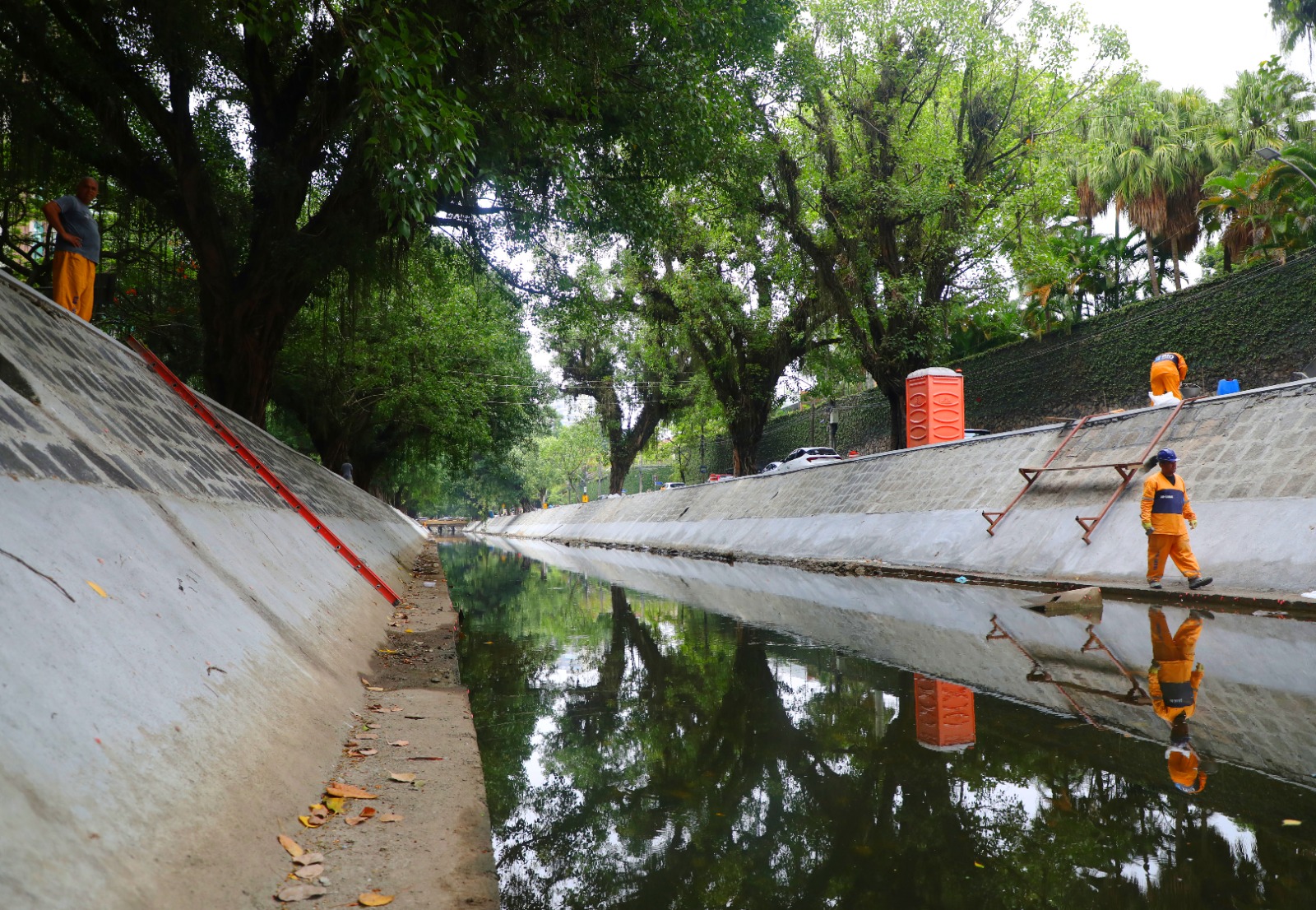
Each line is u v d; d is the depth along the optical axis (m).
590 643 8.05
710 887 2.63
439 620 8.84
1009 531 12.18
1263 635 6.21
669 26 10.06
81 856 1.68
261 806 2.59
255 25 6.82
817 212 21.73
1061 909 2.26
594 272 26.88
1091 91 19.98
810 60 16.56
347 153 13.29
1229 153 29.36
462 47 9.89
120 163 11.93
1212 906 2.21
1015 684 5.21
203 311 12.98
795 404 48.38
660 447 48.94
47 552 2.70
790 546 18.92
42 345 5.43
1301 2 24.12
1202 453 10.12
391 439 34.66
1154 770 3.39
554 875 2.75
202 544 4.66
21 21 9.80
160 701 2.52
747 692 5.48
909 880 2.56
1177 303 21.47
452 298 26.56
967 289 21.84
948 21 19.08
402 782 3.29
